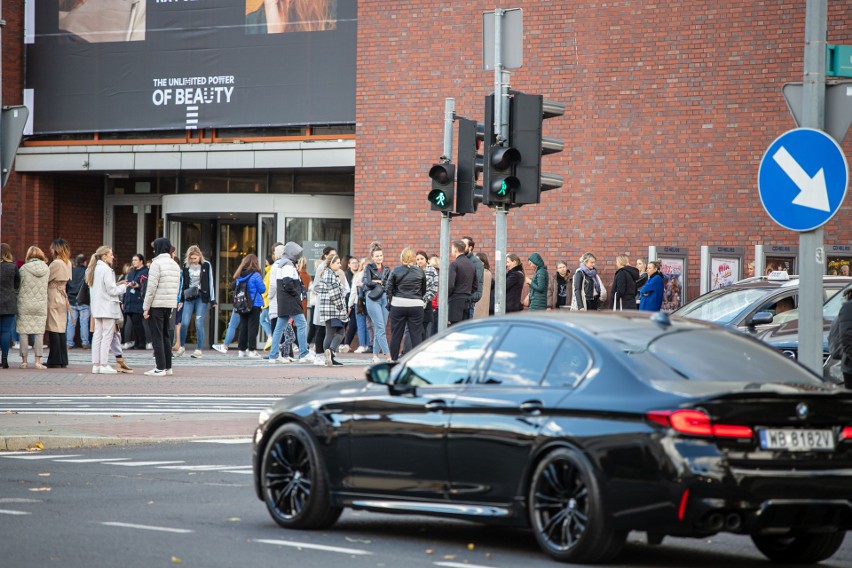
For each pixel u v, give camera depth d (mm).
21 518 10461
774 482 8133
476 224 31953
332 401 10031
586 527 8383
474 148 17281
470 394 9242
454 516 9211
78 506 11180
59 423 17328
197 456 14984
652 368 8578
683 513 8039
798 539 9102
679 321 9398
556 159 31375
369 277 27781
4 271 25609
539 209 31516
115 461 14492
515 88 31594
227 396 21484
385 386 9883
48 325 26250
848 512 8383
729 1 30344
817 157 11141
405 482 9516
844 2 29688
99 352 25234
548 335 9109
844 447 8398
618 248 31000
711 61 30469
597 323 9117
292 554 8945
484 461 9023
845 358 13727
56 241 26266
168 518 10562
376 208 32438
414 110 32156
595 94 31125
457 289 25422
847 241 29625
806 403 8281
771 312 18547
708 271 28625
